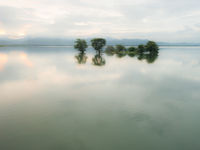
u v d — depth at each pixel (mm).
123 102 21125
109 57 86875
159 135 13633
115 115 17375
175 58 79188
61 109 18797
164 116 17156
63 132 13977
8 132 13789
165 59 74188
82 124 15430
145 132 14109
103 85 29172
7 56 88812
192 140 12906
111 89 26766
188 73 40438
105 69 46188
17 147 11828
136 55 100062
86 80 32844
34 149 11664
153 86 28672
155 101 21500
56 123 15492
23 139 12828
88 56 94688
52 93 24484
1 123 15344
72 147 11969
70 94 24109
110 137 13352
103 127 14922
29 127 14672
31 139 12875
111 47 128750
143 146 12164
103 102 21078
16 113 17516
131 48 119938
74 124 15383
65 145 12203
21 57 83562
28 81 31734
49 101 21234
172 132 14102
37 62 62188
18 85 28750
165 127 14930
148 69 46375
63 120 16141
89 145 12211
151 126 15117
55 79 33594
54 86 28312
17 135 13359
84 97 22891
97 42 109188
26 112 17812
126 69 46250
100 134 13766
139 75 37938
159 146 12156
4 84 29281
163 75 38000
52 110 18469
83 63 59688
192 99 22234
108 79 33875
